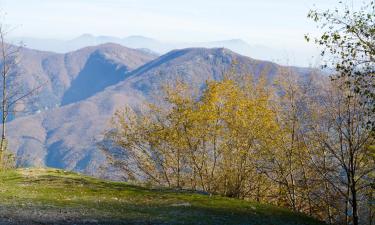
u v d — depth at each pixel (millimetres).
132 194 35312
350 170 36906
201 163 51125
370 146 35156
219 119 48656
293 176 48000
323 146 41000
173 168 54344
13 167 48812
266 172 47281
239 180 48469
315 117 41219
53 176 41719
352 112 35906
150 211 27094
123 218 23406
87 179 42094
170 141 51625
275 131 45812
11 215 21109
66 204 26844
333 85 36344
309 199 45656
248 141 47312
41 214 22250
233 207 32938
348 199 37188
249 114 46844
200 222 24797
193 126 50250
